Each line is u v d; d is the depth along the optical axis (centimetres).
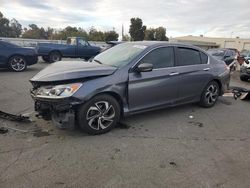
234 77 1362
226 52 1661
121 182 324
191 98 604
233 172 357
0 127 469
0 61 1128
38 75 458
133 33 6278
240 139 470
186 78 573
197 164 374
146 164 368
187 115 590
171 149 417
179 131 494
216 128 520
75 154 388
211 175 347
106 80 451
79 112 436
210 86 643
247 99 754
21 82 905
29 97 693
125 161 373
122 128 495
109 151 401
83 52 1800
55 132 460
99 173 342
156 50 529
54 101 416
